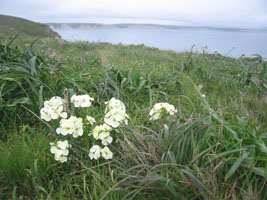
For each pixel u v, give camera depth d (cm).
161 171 160
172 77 459
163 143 194
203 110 279
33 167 176
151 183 164
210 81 517
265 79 509
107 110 224
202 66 588
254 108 356
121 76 414
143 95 377
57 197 164
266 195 152
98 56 741
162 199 164
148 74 436
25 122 252
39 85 289
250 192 144
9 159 177
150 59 815
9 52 340
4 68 280
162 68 603
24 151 179
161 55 939
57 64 410
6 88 254
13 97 271
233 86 476
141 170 162
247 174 166
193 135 190
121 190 156
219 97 397
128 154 187
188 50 1167
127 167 178
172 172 169
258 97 423
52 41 1003
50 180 177
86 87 357
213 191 149
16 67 294
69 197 163
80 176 181
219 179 163
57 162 186
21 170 171
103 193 154
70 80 305
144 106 338
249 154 174
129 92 378
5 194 162
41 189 155
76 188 171
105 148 174
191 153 182
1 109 237
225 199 143
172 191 148
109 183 159
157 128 236
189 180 158
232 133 182
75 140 200
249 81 497
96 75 411
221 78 528
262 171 153
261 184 159
